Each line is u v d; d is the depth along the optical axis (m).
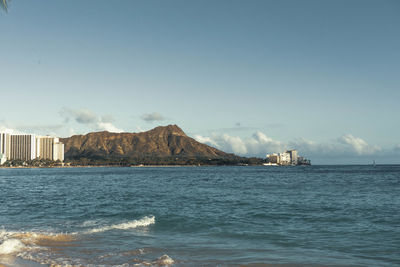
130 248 14.51
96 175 142.88
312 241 16.09
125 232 18.06
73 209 27.95
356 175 117.00
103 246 14.80
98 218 23.12
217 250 14.26
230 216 23.83
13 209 28.09
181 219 22.45
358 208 27.69
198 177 111.81
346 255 13.53
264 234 17.66
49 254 13.49
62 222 21.44
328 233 17.89
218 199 35.78
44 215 24.64
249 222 21.36
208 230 18.80
